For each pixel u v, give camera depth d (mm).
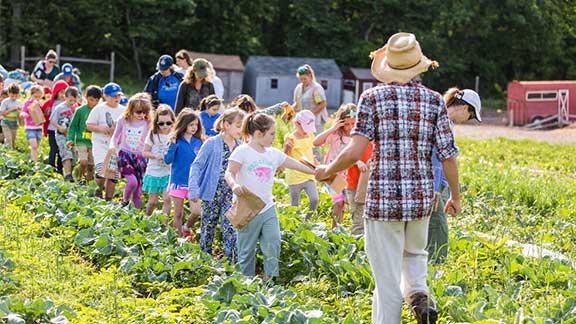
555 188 16172
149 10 54031
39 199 11227
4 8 52406
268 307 7074
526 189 15812
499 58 65000
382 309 6457
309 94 15414
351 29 61156
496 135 40000
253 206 8414
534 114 47406
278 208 10820
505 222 12898
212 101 11398
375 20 62062
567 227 12352
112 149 12008
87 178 14203
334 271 8578
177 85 14219
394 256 6422
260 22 61250
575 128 46031
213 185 9609
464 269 8859
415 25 61906
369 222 6457
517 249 9836
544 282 8711
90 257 9148
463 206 14008
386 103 6340
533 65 67250
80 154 13977
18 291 7641
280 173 16078
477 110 8656
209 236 9789
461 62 61875
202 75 12984
